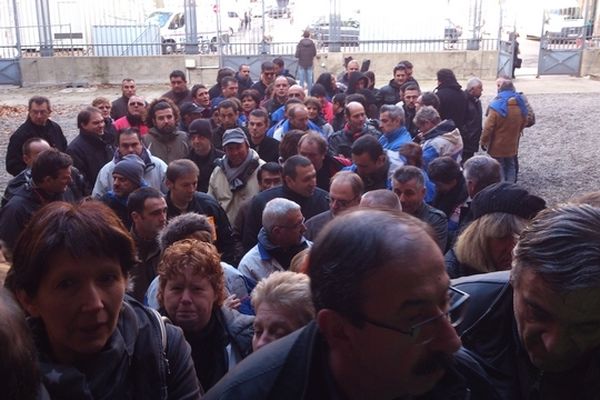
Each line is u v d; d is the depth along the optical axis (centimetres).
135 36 2125
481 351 182
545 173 1088
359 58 2114
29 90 2077
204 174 655
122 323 182
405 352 125
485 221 246
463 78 2144
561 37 2116
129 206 413
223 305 296
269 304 251
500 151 921
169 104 700
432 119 707
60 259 170
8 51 2111
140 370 181
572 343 152
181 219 367
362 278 123
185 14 2080
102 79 2141
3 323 130
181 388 190
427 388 131
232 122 759
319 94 956
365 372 130
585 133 1358
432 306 124
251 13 2162
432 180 521
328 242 129
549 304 148
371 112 1031
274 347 143
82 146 688
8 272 181
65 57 2122
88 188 597
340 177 442
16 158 756
